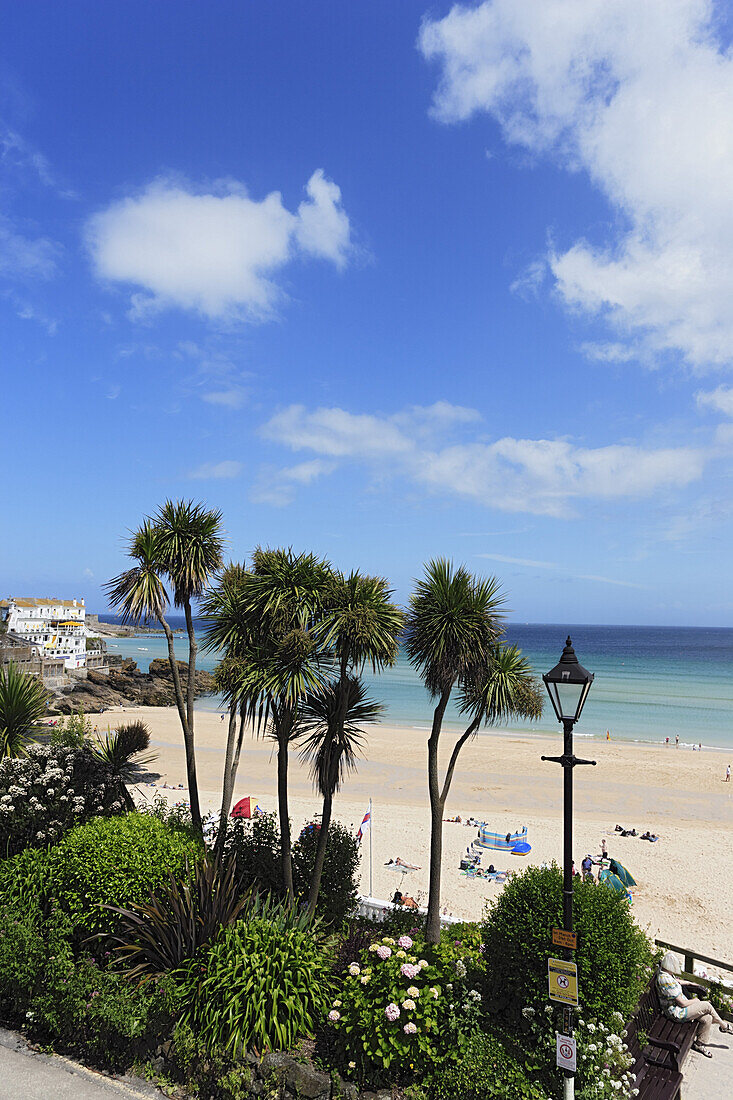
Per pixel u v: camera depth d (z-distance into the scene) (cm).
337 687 1166
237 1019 778
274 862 1201
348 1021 775
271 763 4444
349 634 1100
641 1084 807
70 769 1220
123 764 1655
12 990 879
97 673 8369
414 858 2519
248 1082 744
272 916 968
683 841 2823
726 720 6969
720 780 4119
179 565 1332
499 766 4466
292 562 1191
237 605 1220
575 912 870
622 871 2253
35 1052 823
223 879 979
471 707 1292
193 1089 757
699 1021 970
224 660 1177
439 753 4912
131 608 1296
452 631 1171
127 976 849
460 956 989
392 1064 755
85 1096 742
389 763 4512
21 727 1395
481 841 2694
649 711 7569
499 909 922
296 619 1143
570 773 757
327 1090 722
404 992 788
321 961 883
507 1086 714
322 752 1160
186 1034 779
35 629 10306
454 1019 782
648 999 976
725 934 1894
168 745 5066
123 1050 802
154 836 1024
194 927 881
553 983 732
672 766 4519
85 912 925
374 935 1109
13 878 995
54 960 855
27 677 1502
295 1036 798
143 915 902
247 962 828
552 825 3050
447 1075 732
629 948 862
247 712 1159
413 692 9325
